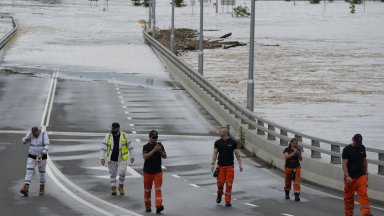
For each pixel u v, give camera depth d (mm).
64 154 58250
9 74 114250
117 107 86312
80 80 109688
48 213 36062
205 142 66438
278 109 91312
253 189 45406
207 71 129625
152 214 36062
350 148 33000
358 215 36250
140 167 53125
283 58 157625
